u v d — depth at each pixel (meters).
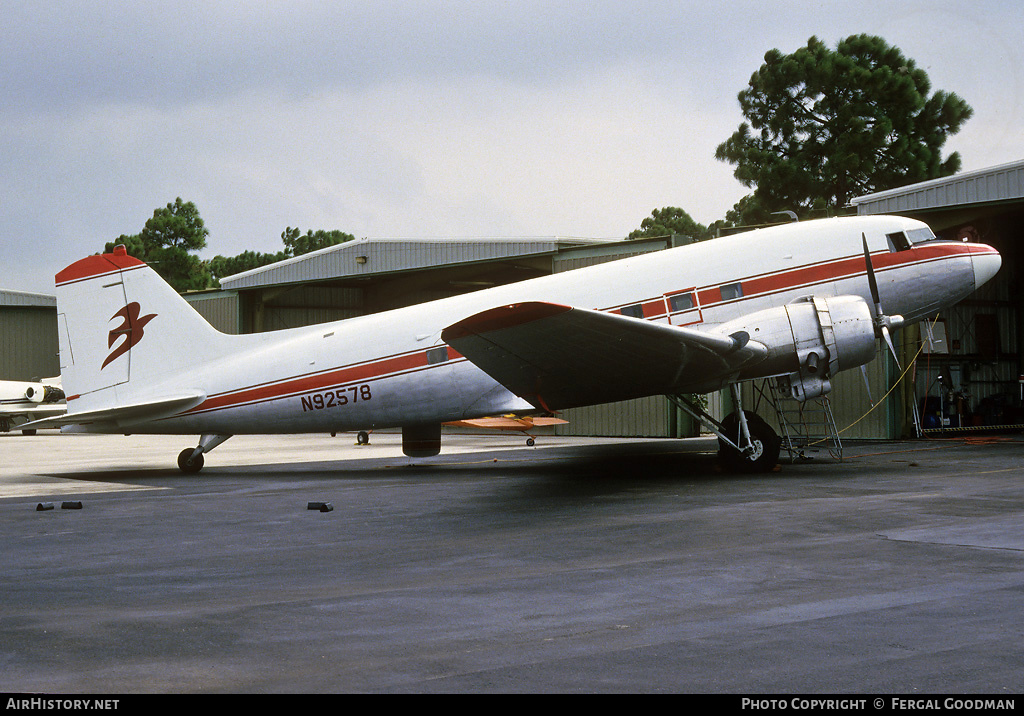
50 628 5.86
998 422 25.55
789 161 46.59
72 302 17.52
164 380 17.44
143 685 4.67
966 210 22.81
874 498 11.32
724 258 15.95
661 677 4.62
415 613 6.11
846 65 45.84
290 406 16.91
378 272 35.22
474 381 16.14
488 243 31.94
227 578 7.54
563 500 12.06
